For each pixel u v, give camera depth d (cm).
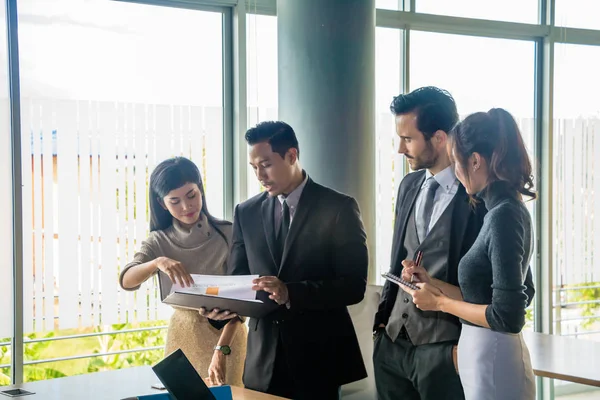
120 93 382
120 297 384
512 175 223
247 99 408
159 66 392
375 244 395
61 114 366
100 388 251
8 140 352
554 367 310
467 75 468
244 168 409
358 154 382
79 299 373
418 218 268
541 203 491
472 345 231
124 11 382
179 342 309
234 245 296
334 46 374
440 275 254
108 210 379
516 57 484
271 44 413
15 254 353
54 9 363
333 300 264
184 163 317
